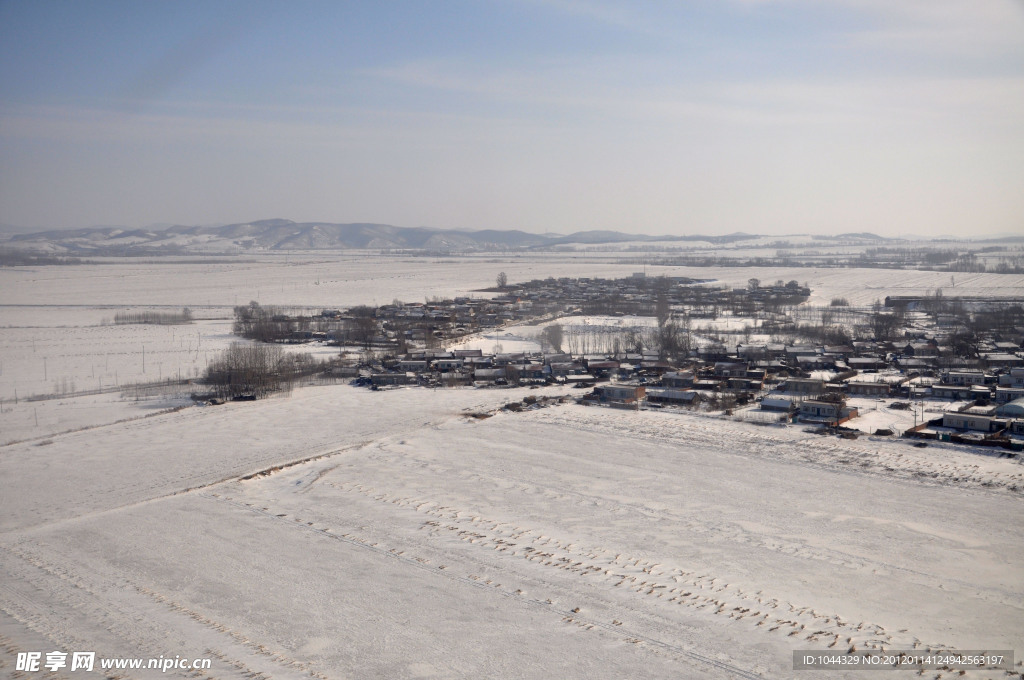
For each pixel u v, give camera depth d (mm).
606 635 43156
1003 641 41781
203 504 64750
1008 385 106500
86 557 54188
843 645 41562
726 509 62438
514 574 50906
